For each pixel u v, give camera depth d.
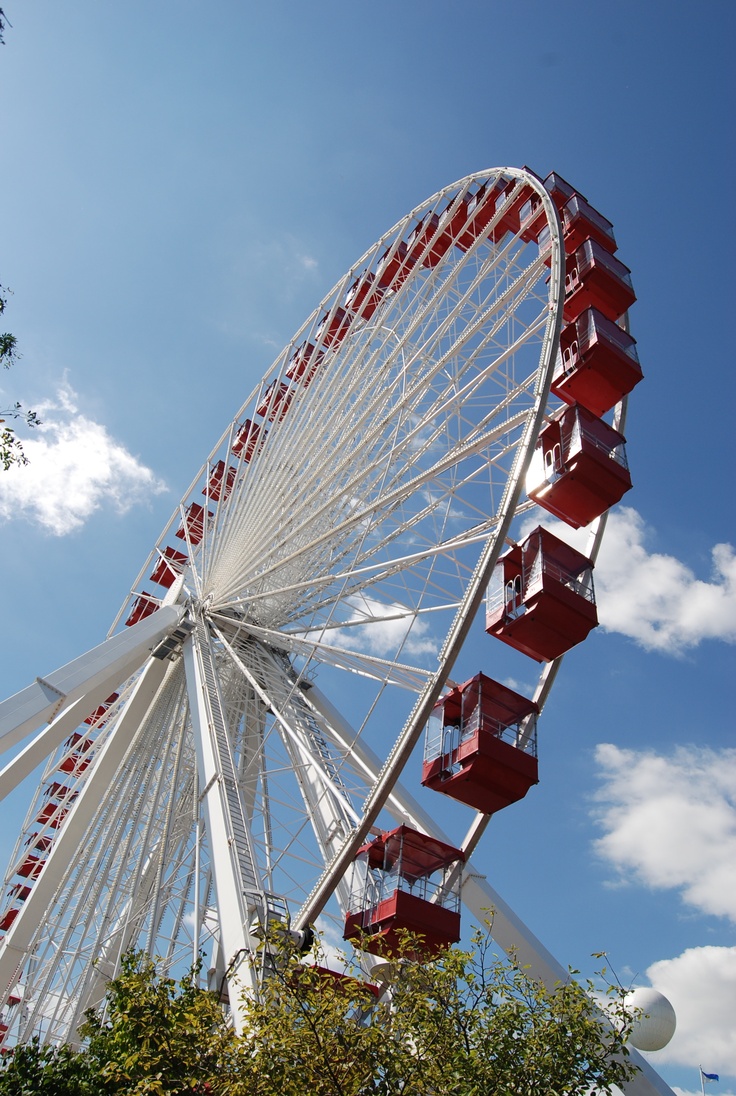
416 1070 12.12
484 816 21.31
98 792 28.34
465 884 21.20
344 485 24.75
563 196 27.80
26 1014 29.00
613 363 23.45
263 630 27.94
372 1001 13.04
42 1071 14.58
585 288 25.31
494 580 22.39
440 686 18.48
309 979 12.76
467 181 28.53
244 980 14.88
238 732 28.27
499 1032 12.95
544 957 20.50
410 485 21.92
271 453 30.11
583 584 21.89
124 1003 14.48
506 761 20.36
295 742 22.45
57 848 27.66
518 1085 12.45
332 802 22.02
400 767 18.16
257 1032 12.46
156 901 24.45
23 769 25.19
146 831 28.36
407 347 25.73
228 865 17.97
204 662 26.83
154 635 28.56
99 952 27.80
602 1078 12.90
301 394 30.81
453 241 26.94
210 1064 12.61
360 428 25.30
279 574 28.95
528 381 22.22
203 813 20.47
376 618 23.52
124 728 29.00
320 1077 11.64
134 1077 13.11
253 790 25.34
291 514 26.38
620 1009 13.79
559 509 22.86
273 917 16.55
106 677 26.02
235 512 31.41
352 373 27.48
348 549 26.08
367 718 22.23
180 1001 14.12
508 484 19.70
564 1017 13.34
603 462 21.98
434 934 18.84
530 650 21.77
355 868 20.81
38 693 23.27
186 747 29.16
